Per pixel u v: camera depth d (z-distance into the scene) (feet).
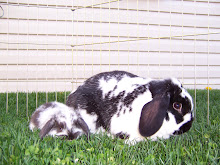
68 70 6.79
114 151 2.32
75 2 6.76
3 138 2.50
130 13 7.01
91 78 3.10
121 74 3.06
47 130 2.63
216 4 7.51
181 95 2.65
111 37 6.94
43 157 2.12
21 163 2.03
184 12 7.30
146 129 2.53
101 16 6.72
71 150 2.34
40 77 6.68
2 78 6.54
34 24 6.59
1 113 3.75
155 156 2.30
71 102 3.02
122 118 2.73
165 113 2.56
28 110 4.09
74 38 6.79
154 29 7.16
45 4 6.61
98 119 2.87
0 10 6.41
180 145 2.49
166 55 7.25
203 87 7.45
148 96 2.69
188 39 7.34
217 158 2.21
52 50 6.70
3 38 6.48
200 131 2.97
